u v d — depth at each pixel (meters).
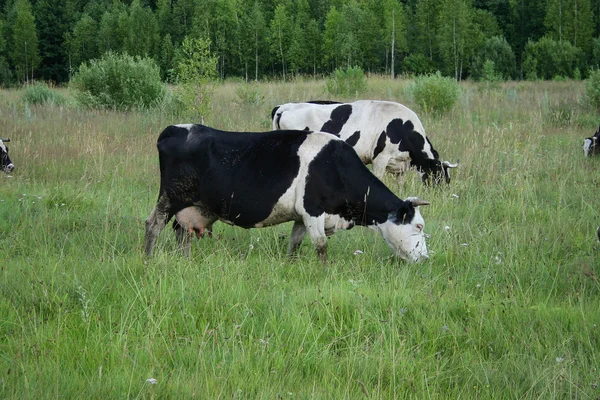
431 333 5.63
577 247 8.00
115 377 4.60
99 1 83.88
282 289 6.45
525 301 6.38
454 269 7.36
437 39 64.06
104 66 22.88
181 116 19.55
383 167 11.10
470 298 6.48
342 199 7.41
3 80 62.69
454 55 61.66
